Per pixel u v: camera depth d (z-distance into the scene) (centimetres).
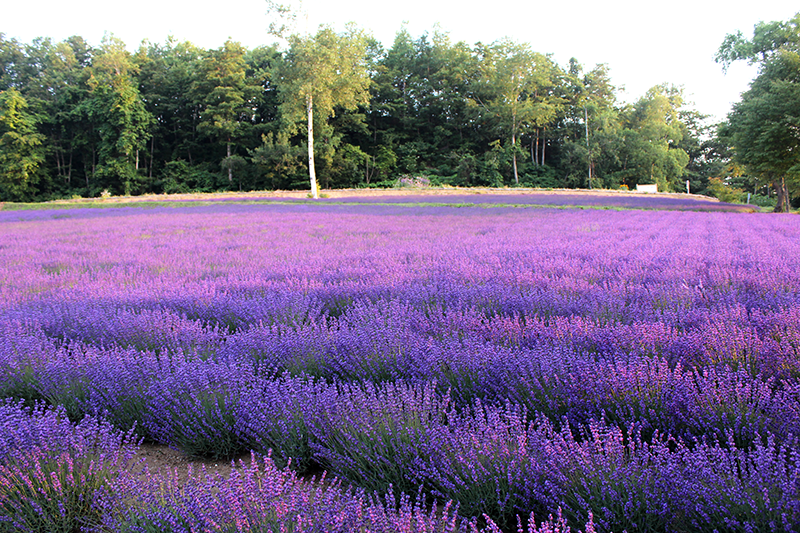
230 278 707
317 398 260
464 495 193
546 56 7638
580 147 6638
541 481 188
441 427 222
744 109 3150
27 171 5497
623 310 427
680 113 9375
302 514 165
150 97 6344
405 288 557
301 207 3234
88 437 236
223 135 6097
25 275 800
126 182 5706
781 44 3259
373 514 161
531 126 7200
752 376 276
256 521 167
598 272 643
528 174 6844
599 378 261
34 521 194
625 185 7556
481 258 829
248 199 4138
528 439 212
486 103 7212
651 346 315
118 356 338
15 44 7012
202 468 254
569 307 451
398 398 256
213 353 366
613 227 1638
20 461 212
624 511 169
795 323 327
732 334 310
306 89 4009
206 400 272
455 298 506
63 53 6956
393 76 7100
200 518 170
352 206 3319
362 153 6153
